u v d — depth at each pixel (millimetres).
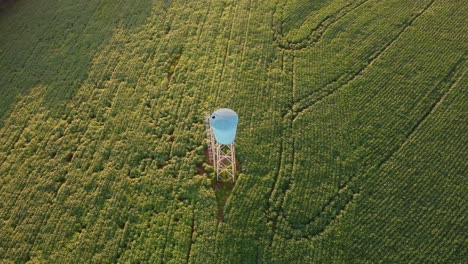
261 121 23938
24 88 26469
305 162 22312
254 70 26250
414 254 19188
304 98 24891
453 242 19406
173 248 19938
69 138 24109
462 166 21734
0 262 20031
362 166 22000
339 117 23938
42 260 19984
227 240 19906
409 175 21562
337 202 20906
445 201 20656
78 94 25938
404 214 20328
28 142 24188
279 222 20422
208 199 21266
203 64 26797
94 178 22391
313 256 19375
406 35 27625
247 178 21797
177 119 24375
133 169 22594
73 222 21016
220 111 19516
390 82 25328
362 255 19266
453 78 25312
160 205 21281
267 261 19344
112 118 24688
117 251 20031
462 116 23641
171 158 22953
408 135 23094
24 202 21812
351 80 25609
